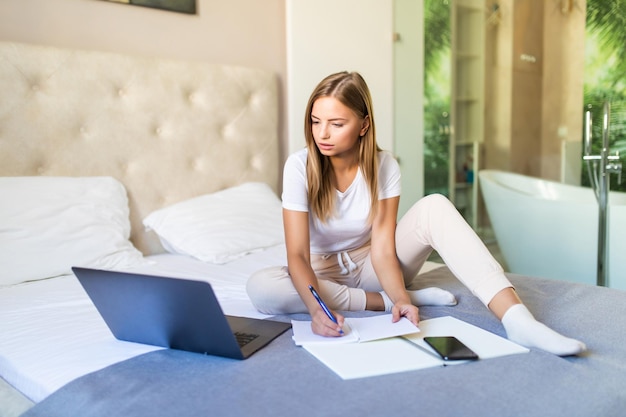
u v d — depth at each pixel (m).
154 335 1.05
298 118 2.55
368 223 1.40
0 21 1.88
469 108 2.73
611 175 2.34
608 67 2.34
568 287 1.46
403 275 1.47
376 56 2.77
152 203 2.16
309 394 0.83
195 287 0.90
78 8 2.05
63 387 0.89
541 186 2.54
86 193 1.90
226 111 2.38
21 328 1.20
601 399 0.82
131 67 2.11
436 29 2.78
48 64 1.90
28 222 1.69
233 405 0.80
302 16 2.53
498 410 0.78
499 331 1.14
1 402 1.00
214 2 2.45
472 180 2.75
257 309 1.31
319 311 1.12
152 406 0.81
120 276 0.99
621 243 2.30
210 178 2.33
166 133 2.21
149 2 2.22
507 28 2.59
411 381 0.87
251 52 2.60
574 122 2.44
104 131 2.03
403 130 2.91
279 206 2.33
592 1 2.37
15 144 1.83
